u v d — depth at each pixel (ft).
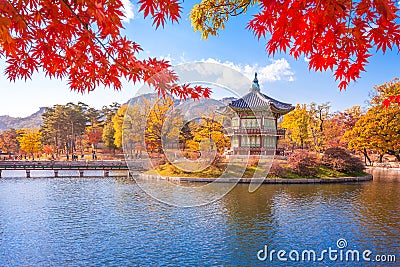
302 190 67.92
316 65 9.88
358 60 9.41
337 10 7.68
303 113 147.95
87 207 51.65
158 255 29.60
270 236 34.68
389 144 112.16
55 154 197.26
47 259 28.96
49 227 39.55
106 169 110.73
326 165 94.12
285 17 8.34
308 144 161.07
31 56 10.02
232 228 37.68
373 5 7.41
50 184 85.35
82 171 108.58
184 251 30.48
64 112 193.77
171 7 7.96
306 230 36.76
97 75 10.75
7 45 8.45
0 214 47.06
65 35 9.29
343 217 42.83
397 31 7.90
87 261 28.43
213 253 29.94
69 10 8.36
